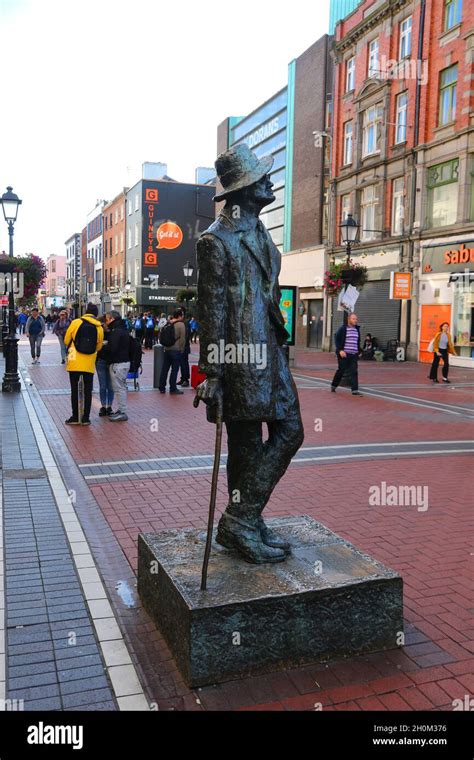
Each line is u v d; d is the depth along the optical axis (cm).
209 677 289
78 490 615
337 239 3177
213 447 831
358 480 665
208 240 317
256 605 294
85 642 326
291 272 3672
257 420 323
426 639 334
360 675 300
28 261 5456
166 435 912
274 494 607
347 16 3028
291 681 293
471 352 2278
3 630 337
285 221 3772
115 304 5738
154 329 3119
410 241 2570
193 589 303
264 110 4084
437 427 1024
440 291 2416
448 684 294
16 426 945
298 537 385
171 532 386
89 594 381
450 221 2416
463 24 2295
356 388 1426
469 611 367
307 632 305
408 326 2591
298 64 3556
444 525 519
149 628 342
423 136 2512
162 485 636
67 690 286
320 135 3092
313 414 1138
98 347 994
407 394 1460
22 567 421
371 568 334
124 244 5397
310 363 2362
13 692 284
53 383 1553
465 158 2288
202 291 319
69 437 887
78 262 8250
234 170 327
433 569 427
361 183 2930
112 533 494
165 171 5047
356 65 2966
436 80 2445
